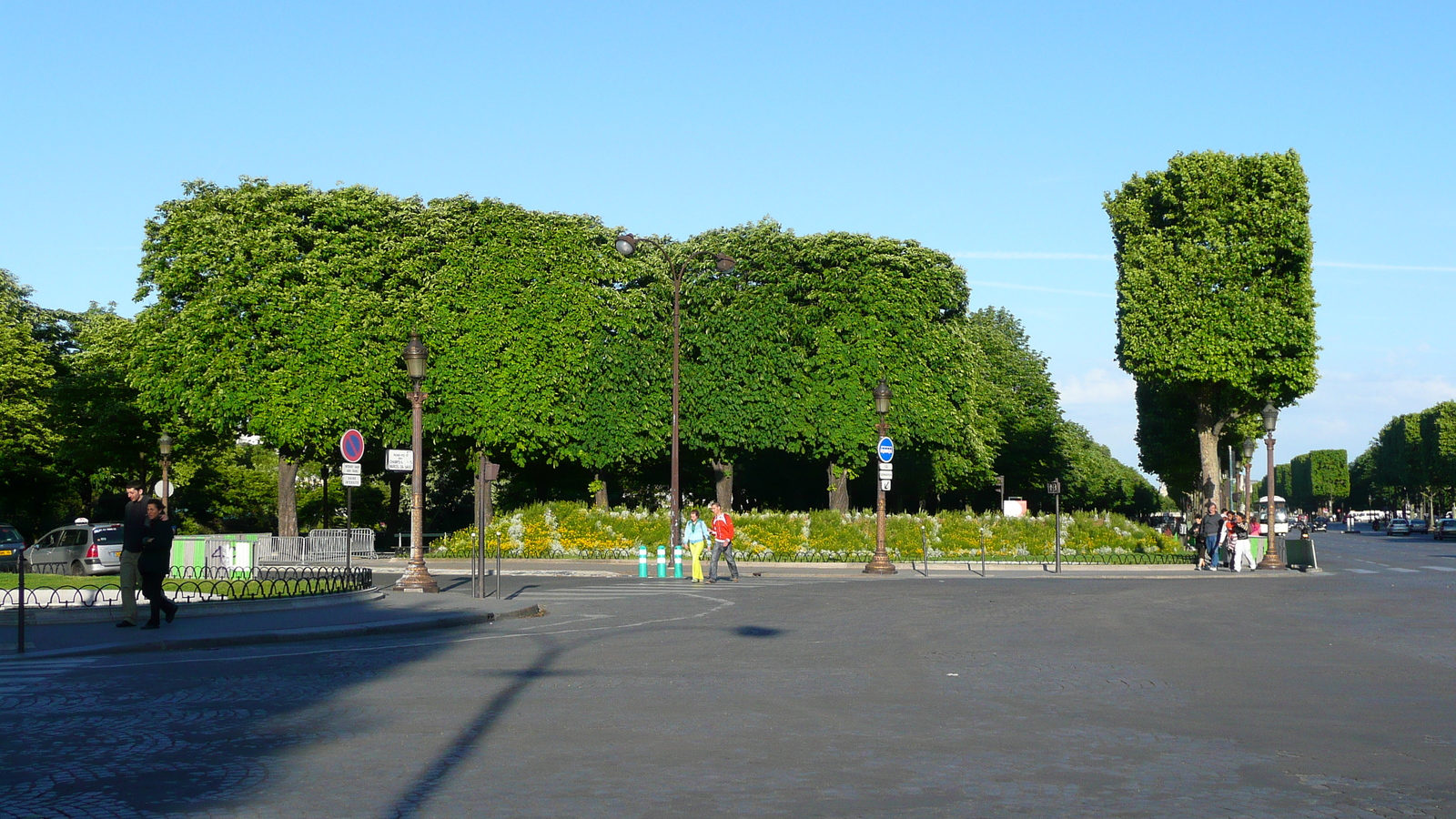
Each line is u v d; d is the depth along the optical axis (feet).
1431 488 388.78
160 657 49.47
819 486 212.84
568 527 143.95
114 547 120.47
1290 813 22.70
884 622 62.13
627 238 117.39
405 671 43.91
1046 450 281.33
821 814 22.58
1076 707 34.83
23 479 200.23
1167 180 143.43
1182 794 24.12
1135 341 142.00
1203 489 147.23
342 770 26.61
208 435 176.45
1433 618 63.21
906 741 29.76
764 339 153.99
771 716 33.37
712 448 155.63
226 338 140.97
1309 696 36.88
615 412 150.00
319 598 71.97
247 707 35.47
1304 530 130.21
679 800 23.72
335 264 143.54
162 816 22.72
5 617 61.11
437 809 23.11
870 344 155.53
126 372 169.58
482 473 79.41
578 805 23.32
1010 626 59.21
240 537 110.73
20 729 31.96
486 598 77.97
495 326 145.59
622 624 62.80
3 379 173.27
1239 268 138.31
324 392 141.38
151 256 148.87
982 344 272.51
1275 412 131.75
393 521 201.57
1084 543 145.79
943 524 145.48
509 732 31.12
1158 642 52.13
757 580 104.27
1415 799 23.77
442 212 149.48
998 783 25.17
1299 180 138.72
